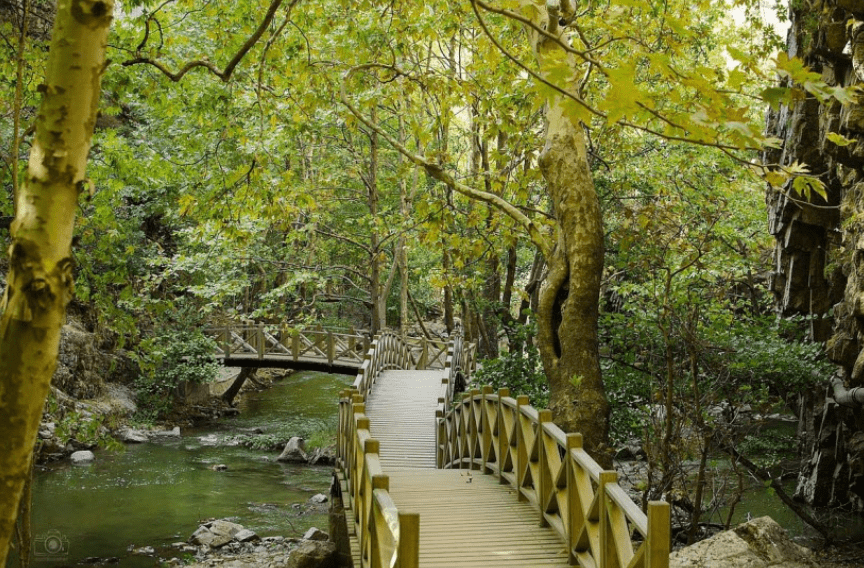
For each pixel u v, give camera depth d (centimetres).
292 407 2736
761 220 1831
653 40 889
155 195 1880
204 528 1334
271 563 1190
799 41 1263
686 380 1127
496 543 653
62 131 272
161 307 841
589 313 969
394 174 2409
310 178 2078
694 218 1434
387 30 1175
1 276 1748
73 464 1806
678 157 1539
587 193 980
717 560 812
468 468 1094
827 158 1275
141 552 1238
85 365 2153
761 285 1959
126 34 971
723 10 1393
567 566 594
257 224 1828
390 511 479
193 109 1073
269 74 1123
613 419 1164
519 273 2880
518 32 1134
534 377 1289
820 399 1392
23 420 270
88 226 847
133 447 2041
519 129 1177
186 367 2258
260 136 1098
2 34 803
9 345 267
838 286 1331
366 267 2505
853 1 930
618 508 520
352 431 951
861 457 1231
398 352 2423
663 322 1040
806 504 1342
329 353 2411
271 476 1819
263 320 2877
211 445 2136
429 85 1098
